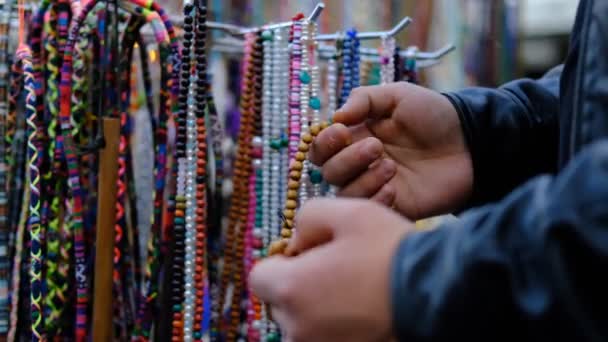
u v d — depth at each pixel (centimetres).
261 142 100
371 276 38
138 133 114
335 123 74
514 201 35
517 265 33
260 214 99
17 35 102
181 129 88
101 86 87
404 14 154
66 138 85
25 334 93
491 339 34
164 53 93
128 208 102
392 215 42
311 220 44
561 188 33
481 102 79
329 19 149
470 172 77
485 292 34
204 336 97
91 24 95
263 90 100
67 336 94
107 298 84
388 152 77
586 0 54
